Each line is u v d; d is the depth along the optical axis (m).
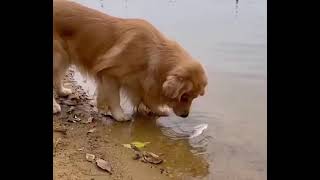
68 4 3.73
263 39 5.08
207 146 3.42
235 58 4.60
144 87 3.73
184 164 3.22
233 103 3.90
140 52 3.66
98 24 3.70
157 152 3.35
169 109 3.89
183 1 6.86
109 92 3.71
